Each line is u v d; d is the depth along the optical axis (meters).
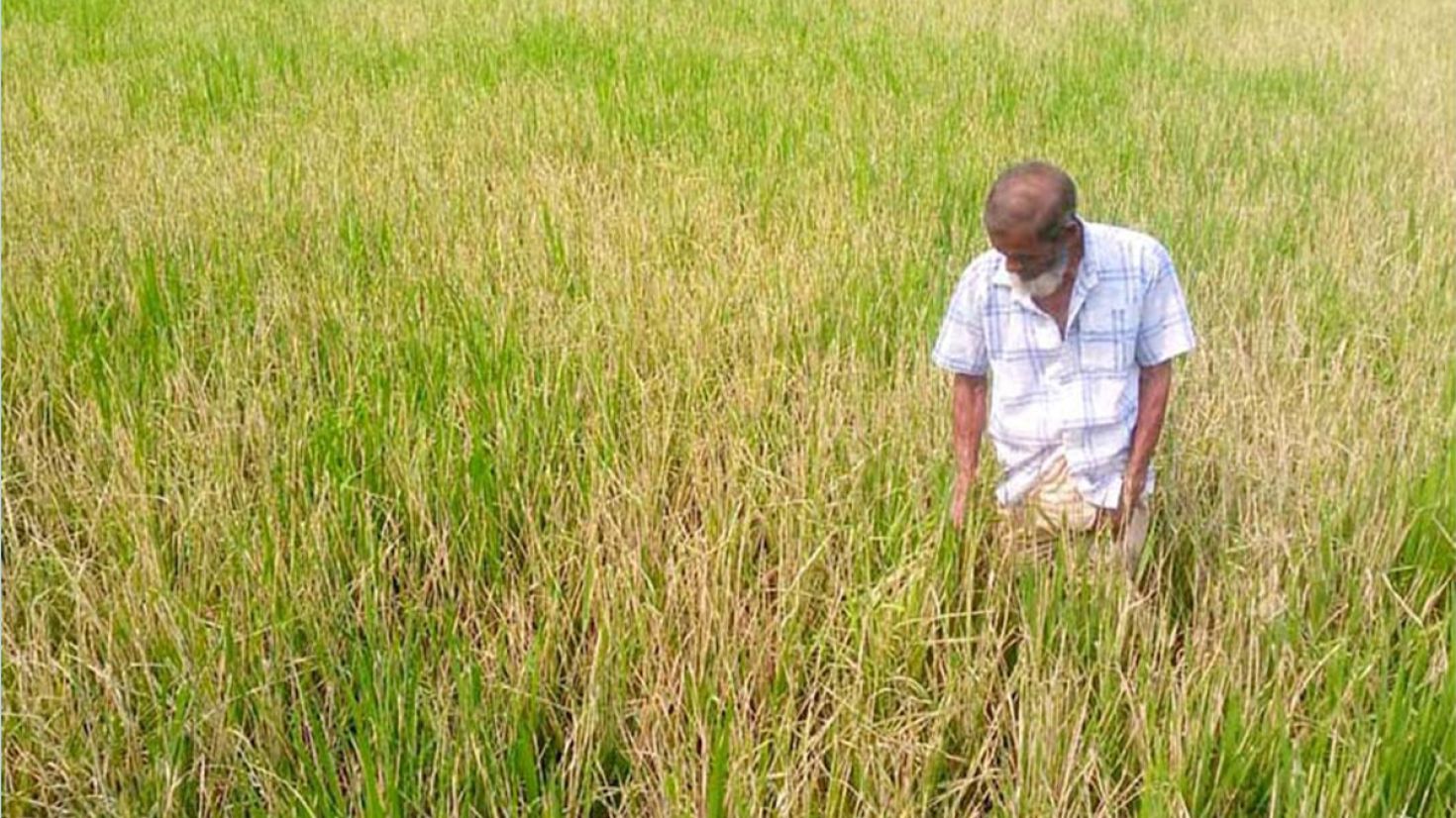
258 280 5.72
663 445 4.19
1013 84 9.02
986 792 3.12
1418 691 3.22
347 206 6.41
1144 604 3.46
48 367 4.77
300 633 3.54
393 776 2.87
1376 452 4.21
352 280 5.50
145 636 3.39
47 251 5.87
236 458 4.22
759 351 4.77
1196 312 5.39
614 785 3.21
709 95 8.55
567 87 8.76
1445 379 4.75
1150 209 6.64
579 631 3.65
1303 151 7.68
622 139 7.80
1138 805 2.99
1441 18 12.62
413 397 4.50
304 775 3.04
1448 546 3.79
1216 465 4.21
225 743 3.12
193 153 7.42
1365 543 3.79
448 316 5.26
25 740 3.11
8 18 11.14
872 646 3.33
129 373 4.77
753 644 3.33
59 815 3.01
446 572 3.80
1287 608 3.41
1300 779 2.83
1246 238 6.26
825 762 3.17
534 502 4.11
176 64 9.66
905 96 8.70
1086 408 3.44
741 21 11.21
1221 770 2.96
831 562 3.73
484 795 3.04
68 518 4.08
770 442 4.36
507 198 6.63
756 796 2.84
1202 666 3.24
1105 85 9.09
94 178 7.09
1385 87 9.44
